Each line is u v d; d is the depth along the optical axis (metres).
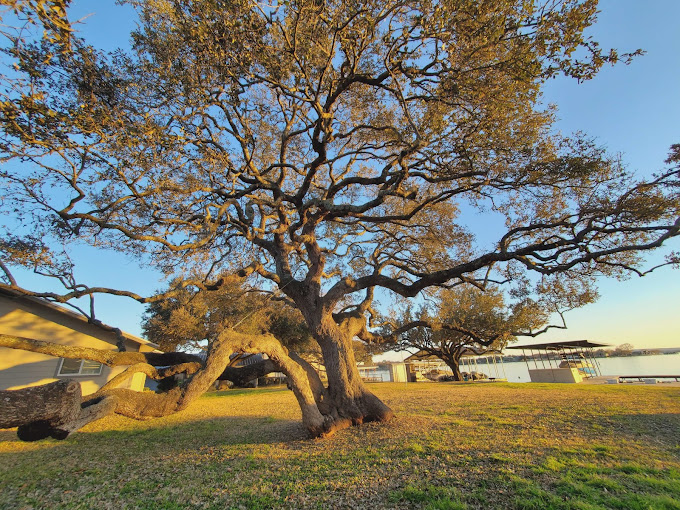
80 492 5.29
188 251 8.99
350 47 6.68
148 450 8.03
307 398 8.50
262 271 9.68
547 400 12.42
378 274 10.27
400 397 16.16
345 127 10.66
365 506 4.27
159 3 5.49
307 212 10.13
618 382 24.81
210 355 7.75
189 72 6.33
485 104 7.02
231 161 8.96
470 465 5.38
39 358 13.00
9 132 5.23
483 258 8.75
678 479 4.51
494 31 5.40
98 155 6.54
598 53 5.46
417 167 9.29
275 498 4.67
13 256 6.78
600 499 3.96
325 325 9.98
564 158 7.66
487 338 11.74
